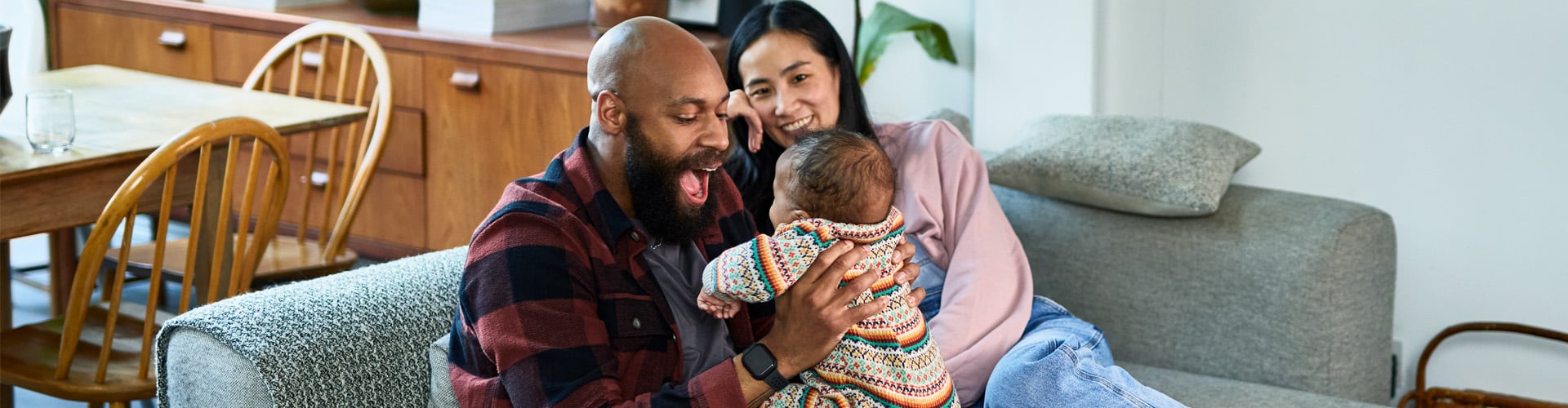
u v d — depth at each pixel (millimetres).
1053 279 2467
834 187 1453
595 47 1444
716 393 1355
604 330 1392
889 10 3047
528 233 1382
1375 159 2770
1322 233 2229
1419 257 2797
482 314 1365
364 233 3564
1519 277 2709
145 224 4055
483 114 3232
